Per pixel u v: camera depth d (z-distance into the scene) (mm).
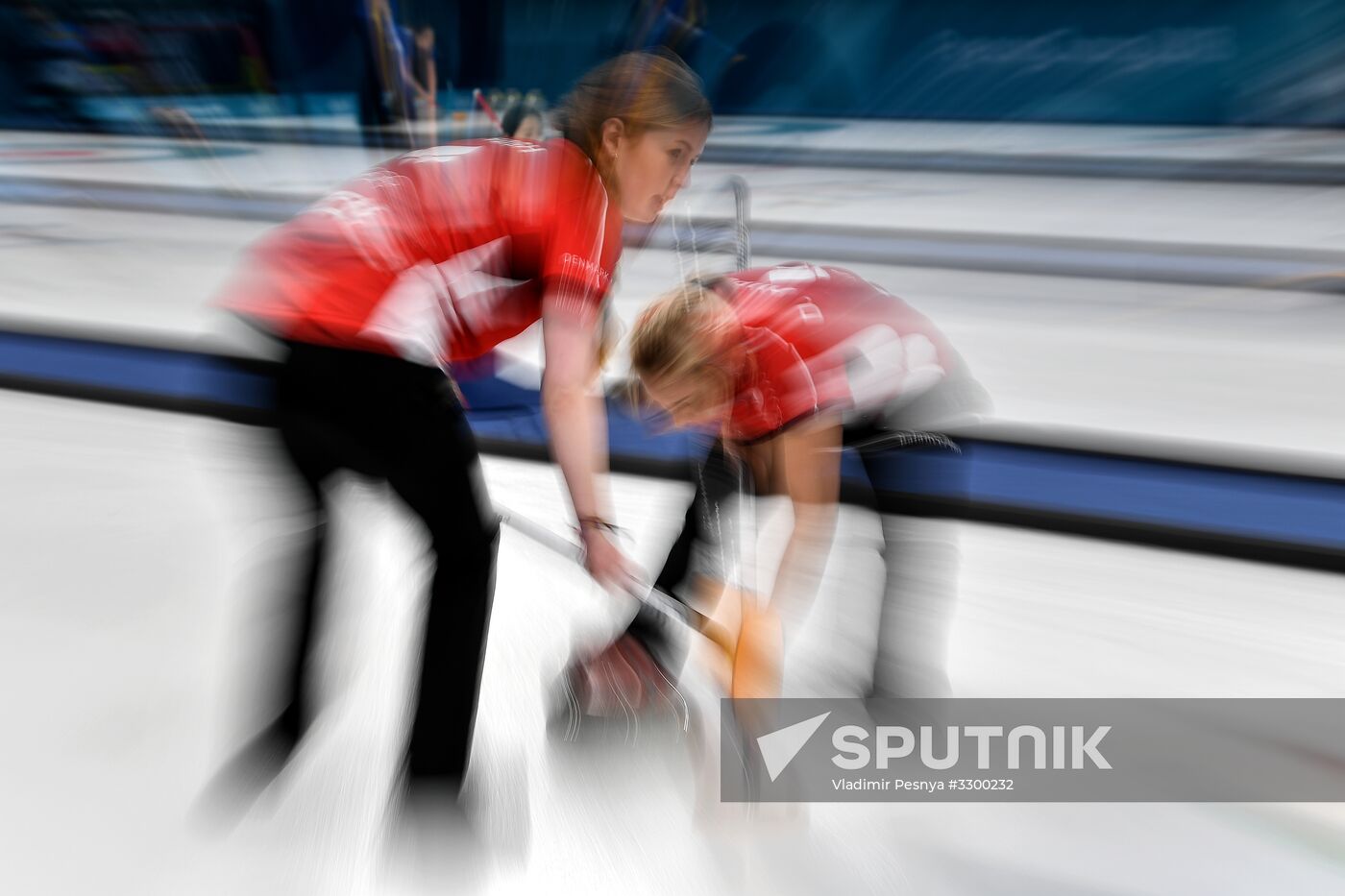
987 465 4652
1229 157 12805
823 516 2773
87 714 3033
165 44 15828
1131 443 4898
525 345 6043
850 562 3684
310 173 12906
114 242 9336
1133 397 5551
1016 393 5621
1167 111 14758
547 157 2262
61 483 4551
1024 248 9086
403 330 2213
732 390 2580
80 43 15719
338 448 2322
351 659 3227
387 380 2223
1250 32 14312
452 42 13812
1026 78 15258
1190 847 2570
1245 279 7910
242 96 15914
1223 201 10836
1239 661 3344
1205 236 9383
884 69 15734
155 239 9500
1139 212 10445
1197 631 3506
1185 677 3266
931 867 2533
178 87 15898
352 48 15773
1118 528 4094
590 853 2574
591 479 2303
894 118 15648
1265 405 5410
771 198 11344
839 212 10617
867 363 2709
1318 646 3414
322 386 2240
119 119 15695
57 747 2895
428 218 2219
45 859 2506
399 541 3854
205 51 15875
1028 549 4020
